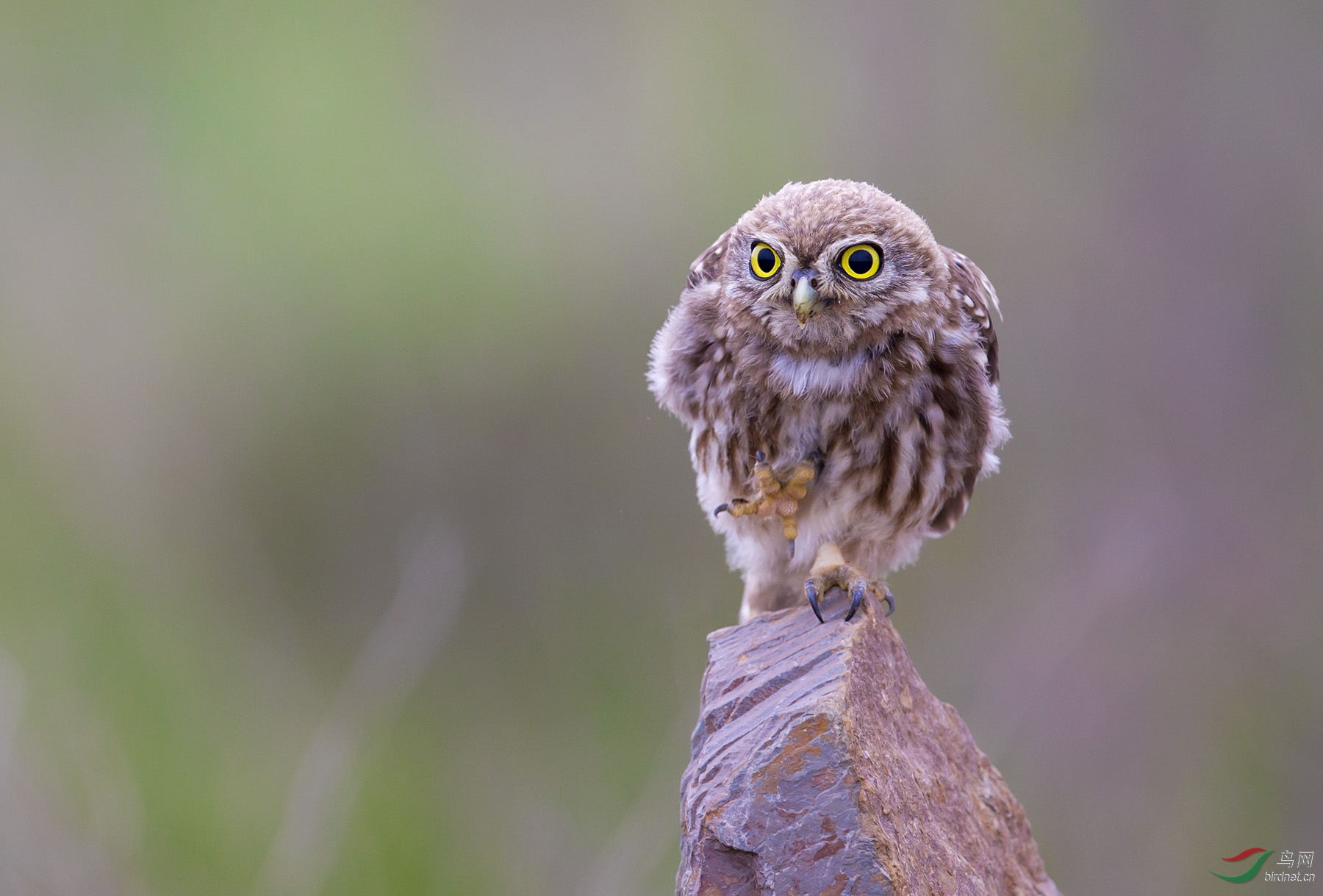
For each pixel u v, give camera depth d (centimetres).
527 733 1546
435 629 1213
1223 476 1479
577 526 1658
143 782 1453
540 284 1747
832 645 552
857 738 506
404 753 1488
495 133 1831
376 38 1852
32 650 1546
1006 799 620
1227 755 1459
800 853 490
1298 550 1455
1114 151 1552
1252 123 1466
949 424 661
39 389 1738
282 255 1764
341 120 1817
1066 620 1496
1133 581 1489
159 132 1831
